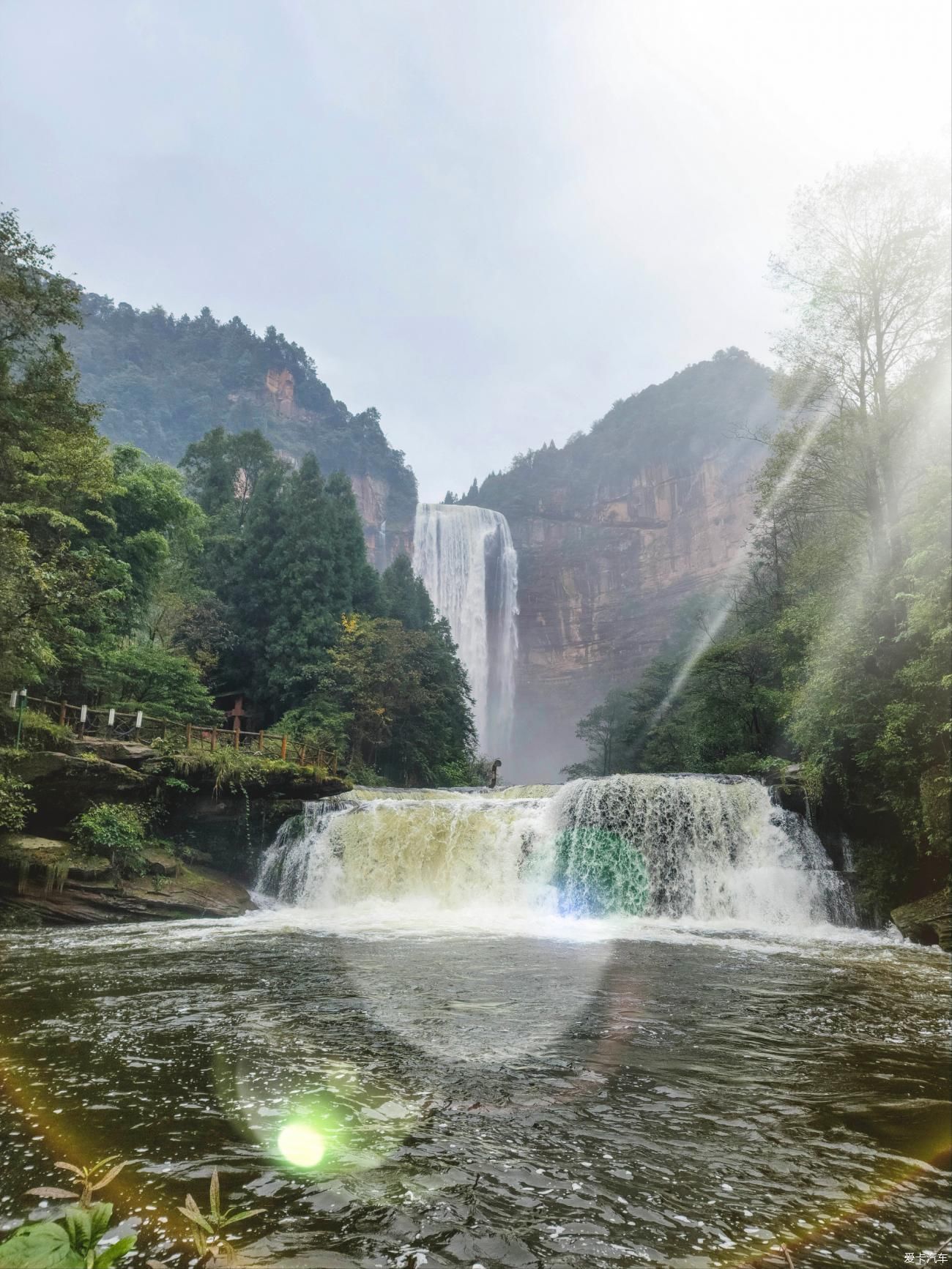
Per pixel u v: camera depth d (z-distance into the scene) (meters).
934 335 22.81
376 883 21.84
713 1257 2.93
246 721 49.72
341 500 60.78
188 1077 5.17
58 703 21.05
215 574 52.88
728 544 120.06
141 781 19.64
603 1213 3.29
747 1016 7.63
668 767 51.91
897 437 23.11
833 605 22.92
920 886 18.16
